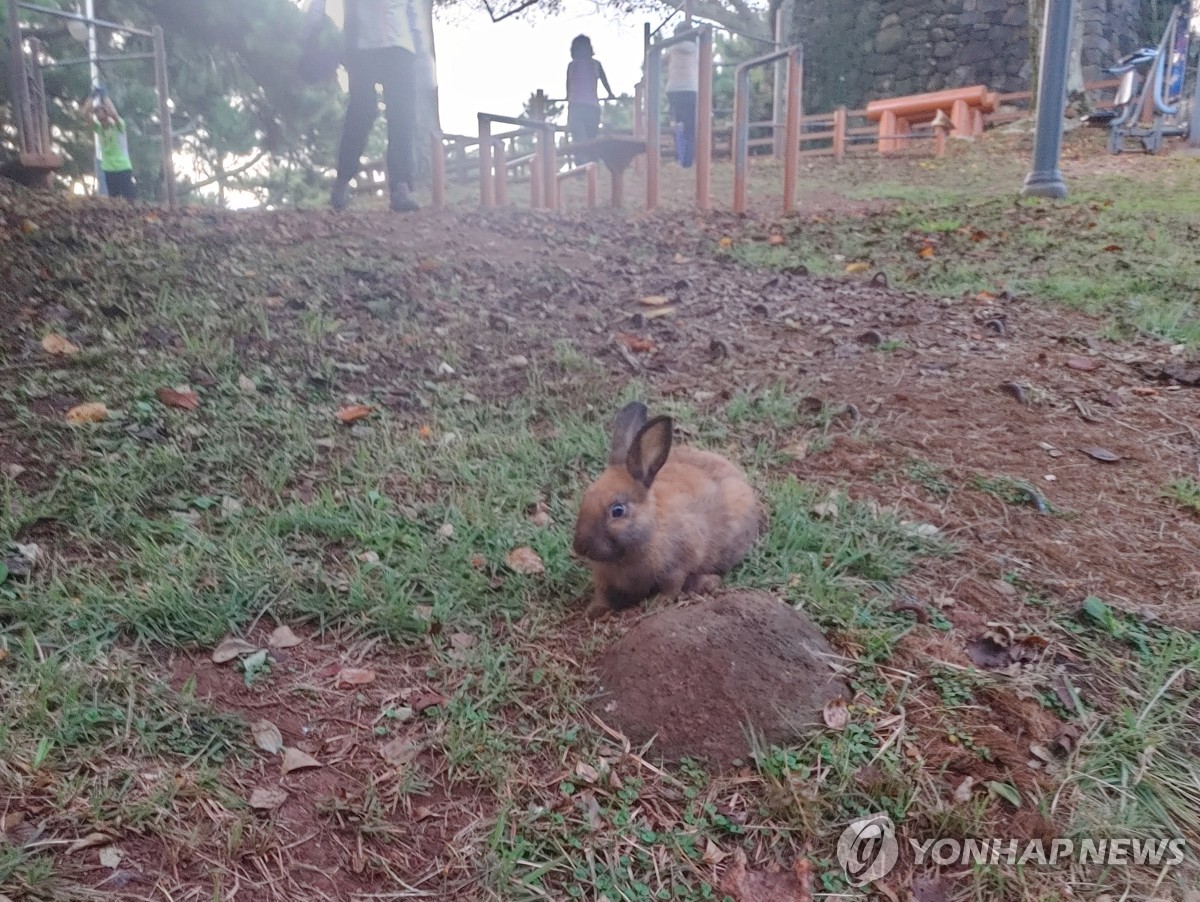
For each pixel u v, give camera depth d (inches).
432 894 95.3
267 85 754.2
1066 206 434.9
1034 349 242.2
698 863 99.7
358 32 345.7
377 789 106.3
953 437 191.9
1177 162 613.6
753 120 1029.8
